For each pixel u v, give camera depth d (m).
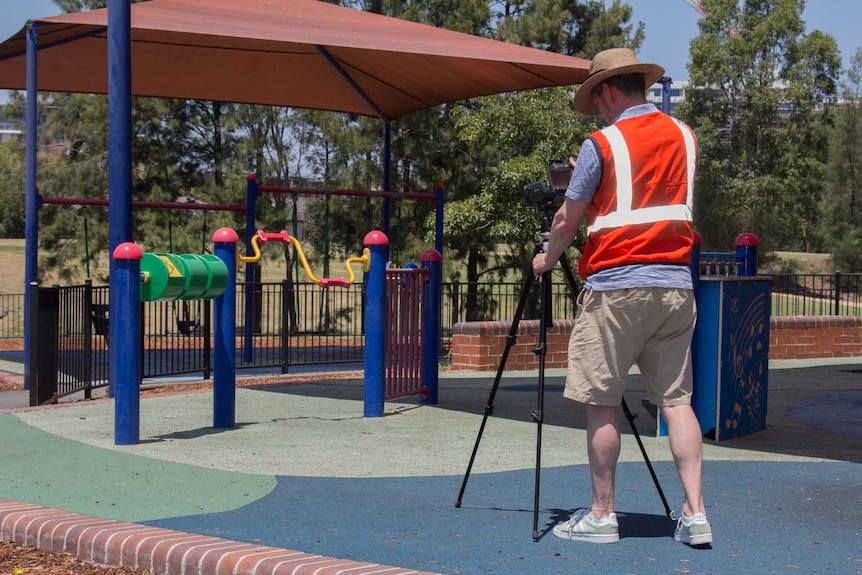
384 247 7.57
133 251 6.18
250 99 13.58
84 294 9.40
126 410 6.18
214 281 6.75
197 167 22.66
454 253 21.78
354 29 9.23
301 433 6.76
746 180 50.09
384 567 3.32
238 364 12.01
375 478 5.20
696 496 3.76
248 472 5.35
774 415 8.00
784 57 52.56
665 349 3.75
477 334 11.93
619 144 3.64
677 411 3.79
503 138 19.44
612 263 3.66
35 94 10.56
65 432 6.68
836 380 10.84
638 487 4.91
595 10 28.34
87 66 11.59
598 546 3.77
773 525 4.12
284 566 3.35
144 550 3.71
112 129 7.51
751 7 53.09
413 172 22.39
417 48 8.03
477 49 8.58
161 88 13.01
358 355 14.38
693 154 3.77
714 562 3.54
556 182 4.05
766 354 7.21
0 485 4.95
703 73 51.22
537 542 3.83
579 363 3.76
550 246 3.85
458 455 5.93
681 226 3.69
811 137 50.72
